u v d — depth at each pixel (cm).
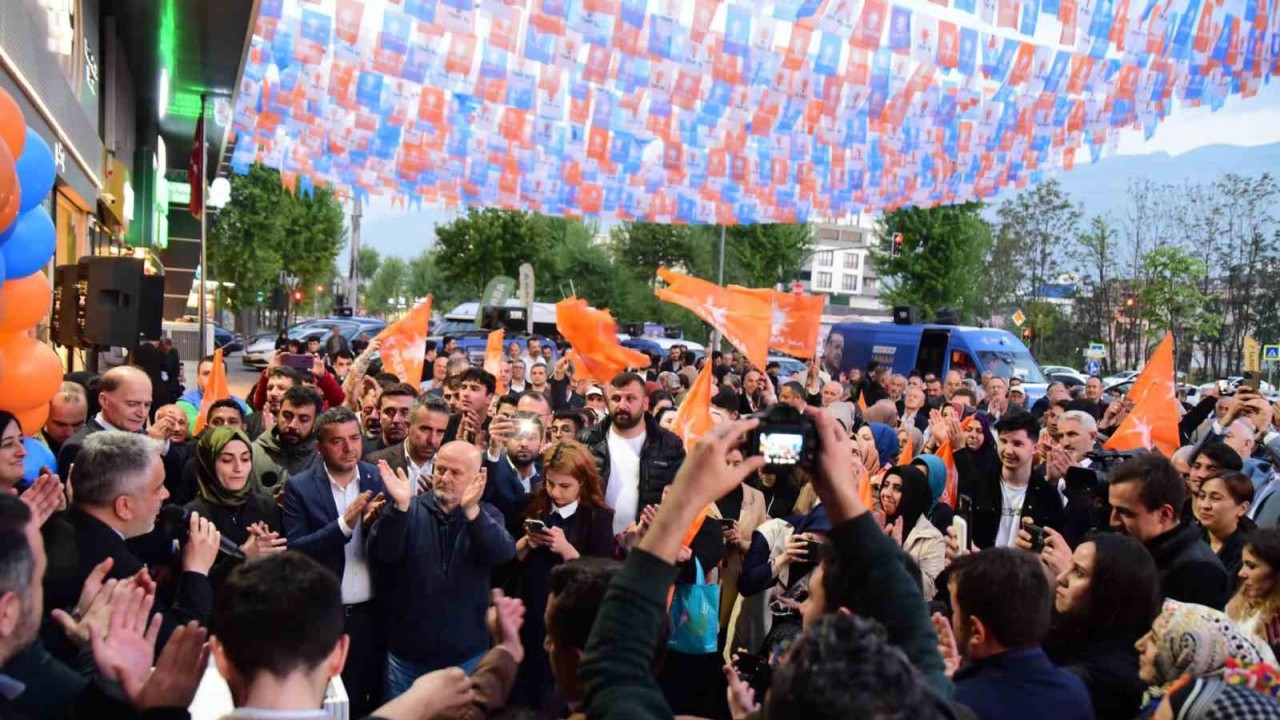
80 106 1500
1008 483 701
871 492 665
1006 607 320
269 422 895
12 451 469
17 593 291
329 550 551
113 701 289
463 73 794
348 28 796
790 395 1133
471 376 825
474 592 555
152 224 2791
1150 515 473
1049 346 5244
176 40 2027
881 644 198
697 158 1107
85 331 870
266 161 1237
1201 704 319
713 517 608
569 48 784
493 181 1255
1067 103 980
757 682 511
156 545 470
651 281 5988
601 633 238
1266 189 4391
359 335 3300
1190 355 4575
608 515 600
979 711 312
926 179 1235
